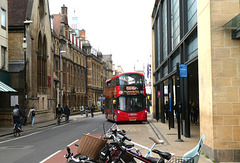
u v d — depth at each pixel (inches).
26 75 1258.6
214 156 359.9
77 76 2822.3
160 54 1132.5
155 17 1310.3
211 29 373.1
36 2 1403.8
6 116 1170.0
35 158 417.1
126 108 1125.1
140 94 1136.2
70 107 2482.8
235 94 366.3
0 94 1191.6
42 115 1450.5
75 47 2733.8
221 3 373.1
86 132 820.0
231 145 361.1
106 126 315.3
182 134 661.3
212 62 370.3
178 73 561.9
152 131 823.7
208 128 382.9
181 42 641.6
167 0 917.8
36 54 1379.2
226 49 370.6
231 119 363.9
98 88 3846.0
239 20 335.0
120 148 224.5
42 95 1485.0
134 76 1146.7
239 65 368.8
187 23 620.7
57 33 2329.0
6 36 1166.3
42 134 802.8
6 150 505.4
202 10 413.1
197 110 1031.0
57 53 2160.4
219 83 368.5
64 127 1072.2
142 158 218.7
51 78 1686.8
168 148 473.7
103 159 228.4
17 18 1310.3
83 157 221.8
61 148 514.9
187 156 206.2
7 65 1178.0
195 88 1227.2
